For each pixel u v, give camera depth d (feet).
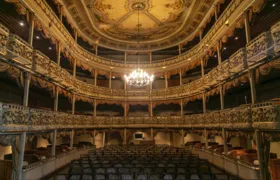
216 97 81.35
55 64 51.47
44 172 44.34
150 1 61.98
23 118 36.42
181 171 36.45
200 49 69.46
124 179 32.12
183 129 81.61
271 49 31.42
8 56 33.12
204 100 69.10
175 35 84.94
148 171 37.88
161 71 91.91
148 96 91.97
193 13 67.87
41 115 43.68
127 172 36.81
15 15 43.32
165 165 41.34
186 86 80.28
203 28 72.54
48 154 52.90
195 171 36.24
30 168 38.60
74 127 65.41
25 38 56.34
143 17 71.72
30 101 65.77
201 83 67.72
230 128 46.73
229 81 50.19
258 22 46.70
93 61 83.82
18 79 38.58
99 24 76.64
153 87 103.40
